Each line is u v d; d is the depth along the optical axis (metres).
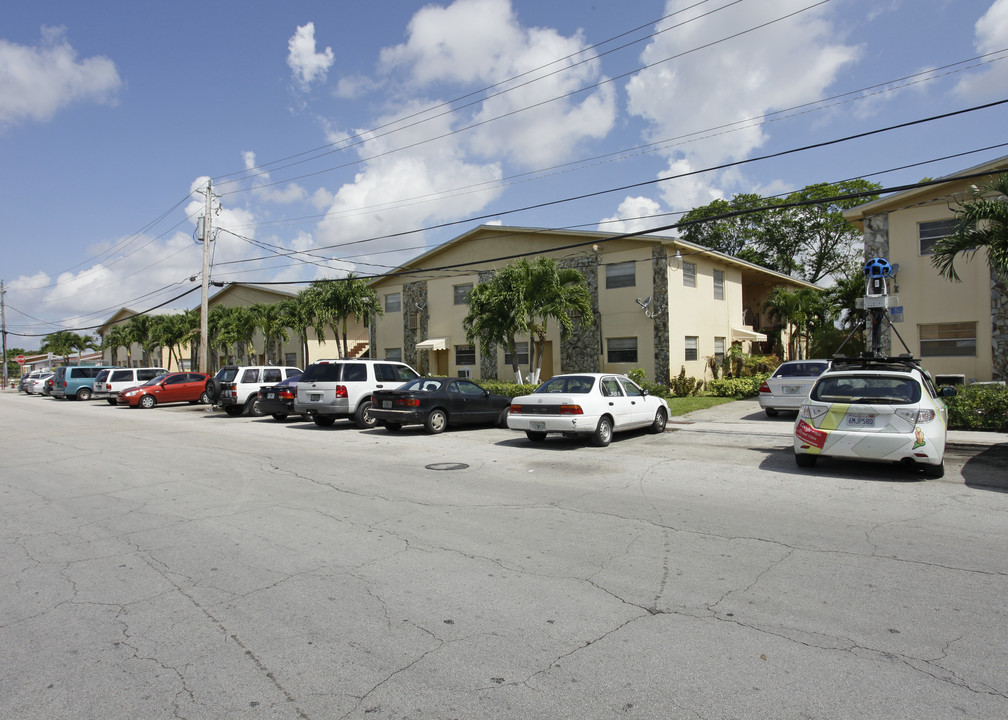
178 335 47.44
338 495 8.18
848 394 9.12
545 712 3.20
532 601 4.62
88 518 7.19
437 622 4.29
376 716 3.19
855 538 6.02
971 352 17.38
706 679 3.49
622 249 24.59
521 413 12.59
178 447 13.12
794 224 43.59
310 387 16.84
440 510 7.32
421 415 14.59
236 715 3.22
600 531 6.37
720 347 28.03
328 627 4.23
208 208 28.67
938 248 12.81
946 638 3.93
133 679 3.60
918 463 8.65
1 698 3.41
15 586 5.07
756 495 7.88
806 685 3.41
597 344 25.11
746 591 4.74
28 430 17.11
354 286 31.17
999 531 6.22
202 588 4.97
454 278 30.17
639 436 13.91
